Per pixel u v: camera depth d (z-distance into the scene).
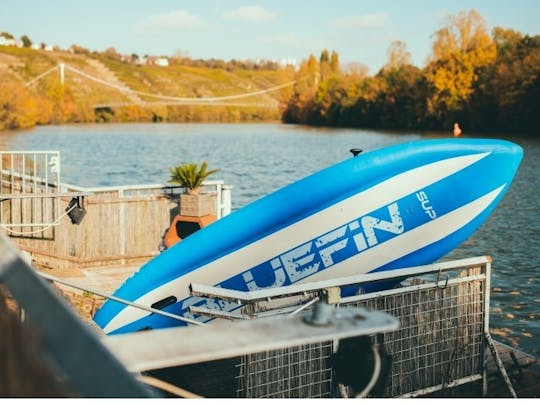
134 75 155.75
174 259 6.50
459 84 73.12
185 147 54.91
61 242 10.21
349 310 1.90
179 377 5.36
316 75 120.00
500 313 9.38
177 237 10.41
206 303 6.46
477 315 5.21
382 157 6.50
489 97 69.25
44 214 10.27
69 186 10.70
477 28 74.19
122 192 10.43
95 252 10.22
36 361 1.41
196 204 10.26
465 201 6.76
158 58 177.88
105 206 10.20
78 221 9.73
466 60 72.75
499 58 70.00
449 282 4.99
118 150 51.34
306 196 6.44
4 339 1.52
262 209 6.47
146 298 6.46
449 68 74.00
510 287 11.02
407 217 6.60
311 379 4.48
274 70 188.12
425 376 4.95
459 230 6.84
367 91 96.50
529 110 64.75
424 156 6.58
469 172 6.70
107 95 134.38
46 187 10.28
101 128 93.31
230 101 157.00
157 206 10.52
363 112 96.88
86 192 9.66
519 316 9.23
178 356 1.59
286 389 4.43
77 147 54.19
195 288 4.16
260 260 6.48
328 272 6.54
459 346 5.12
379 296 4.66
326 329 1.74
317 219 6.45
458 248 14.61
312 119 115.00
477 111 70.69
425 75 78.44
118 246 10.34
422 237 6.71
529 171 30.89
